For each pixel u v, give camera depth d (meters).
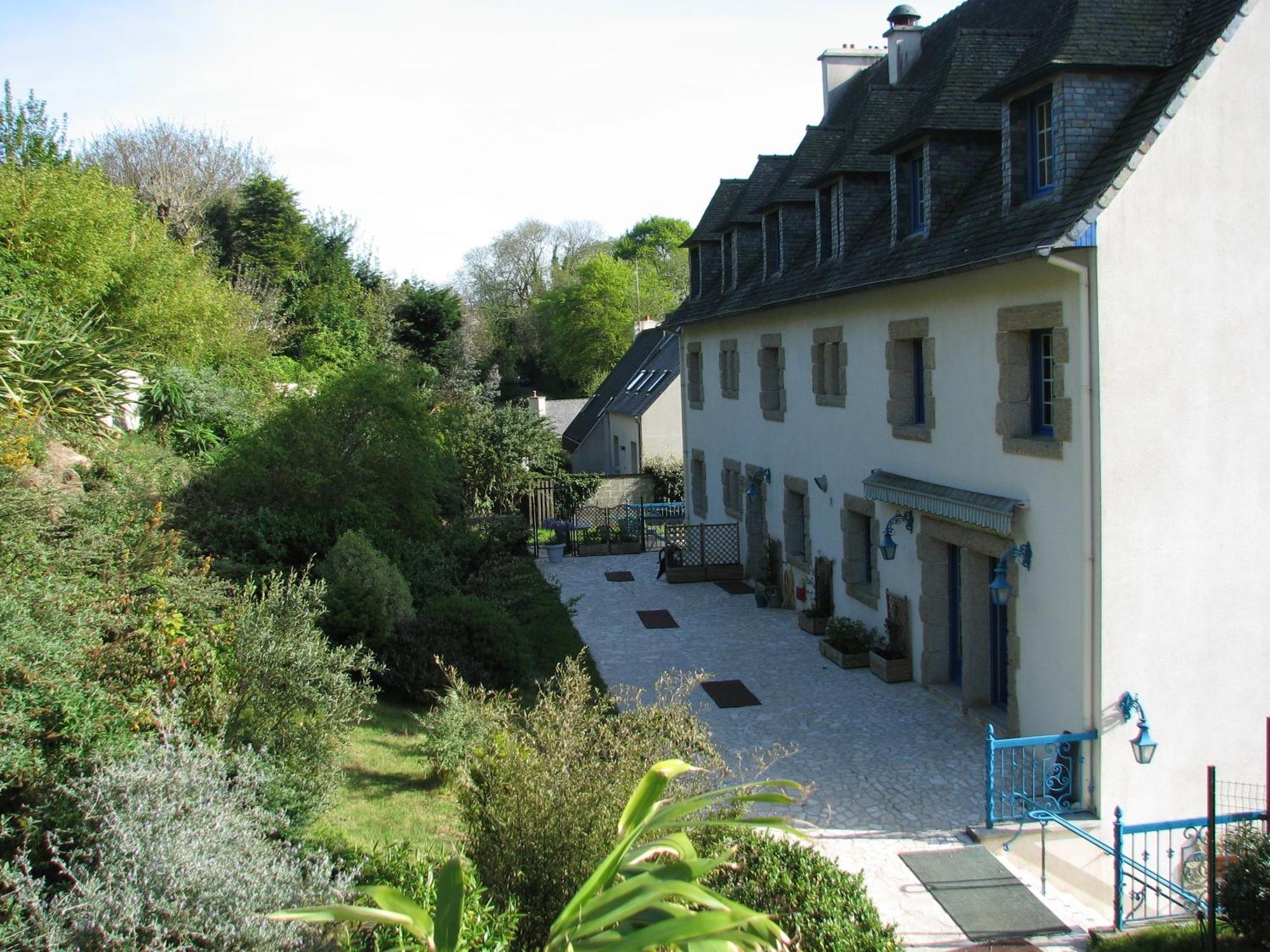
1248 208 9.77
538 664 14.81
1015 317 10.89
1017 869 9.55
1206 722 10.13
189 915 5.14
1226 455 9.94
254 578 13.27
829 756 11.79
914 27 19.28
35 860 6.03
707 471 24.47
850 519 16.16
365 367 18.17
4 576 7.43
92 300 19.31
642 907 3.47
